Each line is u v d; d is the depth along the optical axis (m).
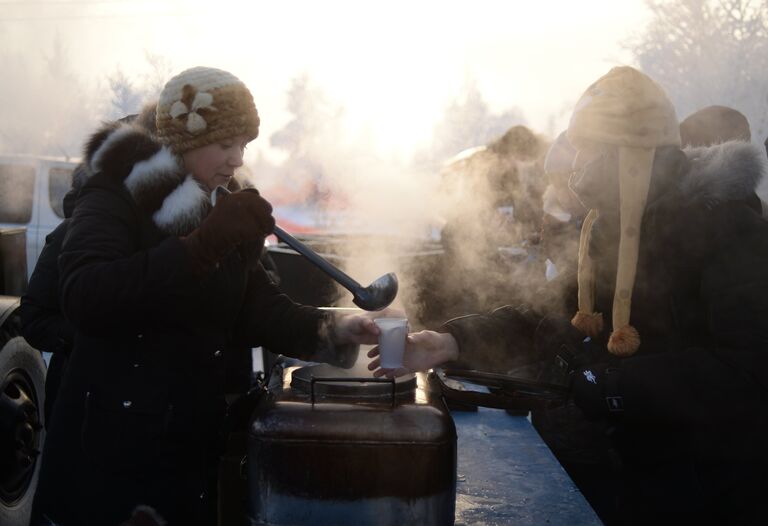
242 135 1.61
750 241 1.43
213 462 1.67
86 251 1.47
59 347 2.01
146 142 1.55
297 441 1.45
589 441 2.25
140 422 1.51
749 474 1.43
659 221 1.51
